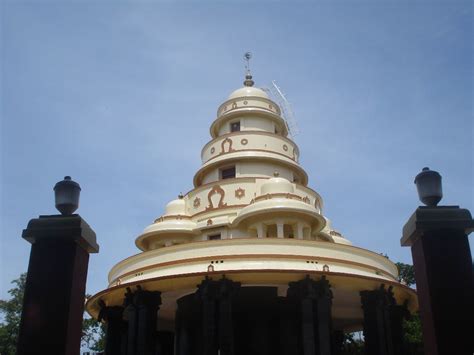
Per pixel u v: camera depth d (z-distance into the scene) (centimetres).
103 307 3416
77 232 1170
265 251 2981
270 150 4381
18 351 1083
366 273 3077
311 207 3516
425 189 1222
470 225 1149
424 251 1144
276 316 3098
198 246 3067
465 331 1070
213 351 2633
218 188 4053
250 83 5162
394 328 3266
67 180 1261
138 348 2850
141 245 4169
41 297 1125
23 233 1175
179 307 3322
